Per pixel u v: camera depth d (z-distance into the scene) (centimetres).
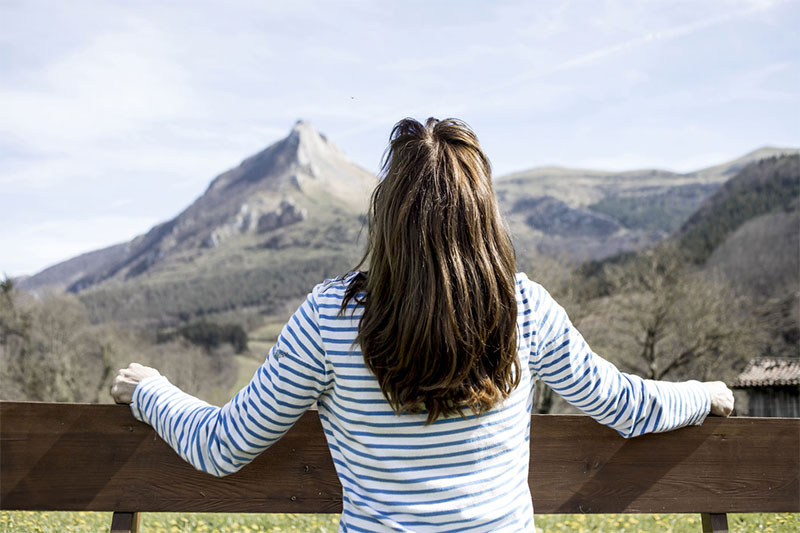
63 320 4378
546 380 142
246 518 387
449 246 120
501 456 128
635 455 195
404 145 129
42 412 179
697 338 3216
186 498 181
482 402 123
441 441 124
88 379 4328
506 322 125
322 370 129
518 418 132
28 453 178
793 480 199
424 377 119
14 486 177
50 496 178
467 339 118
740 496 197
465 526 122
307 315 131
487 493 125
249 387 133
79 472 179
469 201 123
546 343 138
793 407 3139
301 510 186
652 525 376
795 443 200
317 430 188
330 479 187
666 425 159
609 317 3297
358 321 127
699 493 196
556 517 384
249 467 185
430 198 121
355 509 127
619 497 194
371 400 125
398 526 121
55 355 4247
